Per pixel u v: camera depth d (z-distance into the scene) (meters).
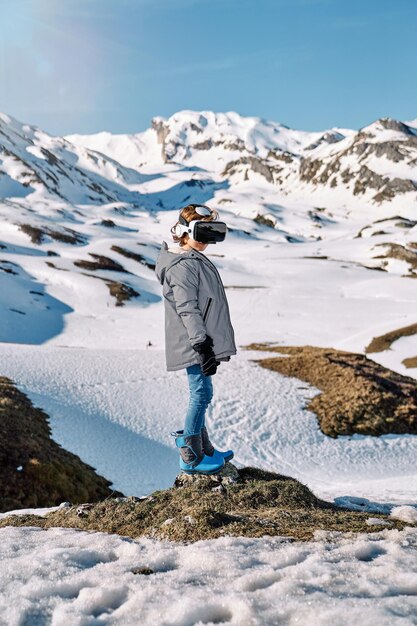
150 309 133.75
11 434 28.42
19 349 51.75
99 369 45.84
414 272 182.25
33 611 3.26
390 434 36.41
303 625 2.78
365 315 113.75
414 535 4.43
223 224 5.48
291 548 4.10
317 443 34.56
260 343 93.12
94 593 3.34
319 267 181.88
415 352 77.94
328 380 43.75
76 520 5.85
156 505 5.74
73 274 148.25
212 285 5.42
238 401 39.69
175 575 3.67
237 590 3.31
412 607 2.85
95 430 33.84
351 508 6.69
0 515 7.34
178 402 39.78
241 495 5.97
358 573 3.46
